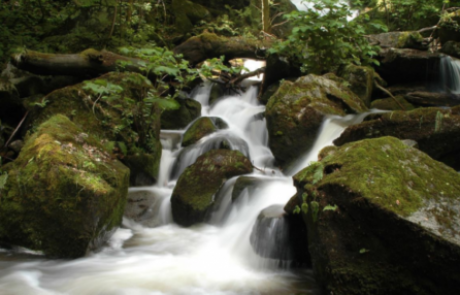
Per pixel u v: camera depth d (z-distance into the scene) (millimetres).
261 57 9750
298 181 3584
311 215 3289
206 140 6711
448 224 2773
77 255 4191
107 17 9648
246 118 7812
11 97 6609
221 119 7668
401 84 8430
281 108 6078
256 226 4066
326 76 6930
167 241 4820
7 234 4215
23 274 3770
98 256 4309
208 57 9570
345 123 5652
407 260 2818
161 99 5465
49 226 4164
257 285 3604
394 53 8281
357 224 3018
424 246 2707
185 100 7996
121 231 5102
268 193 4871
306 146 5914
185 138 7031
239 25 13484
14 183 4266
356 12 12219
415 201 2938
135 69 7453
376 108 7176
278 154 6066
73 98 6133
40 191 4176
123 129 6074
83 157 4523
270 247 3896
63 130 4809
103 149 5039
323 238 3152
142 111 6160
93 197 4152
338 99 6191
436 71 8086
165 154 6797
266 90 8695
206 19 12758
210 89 9219
